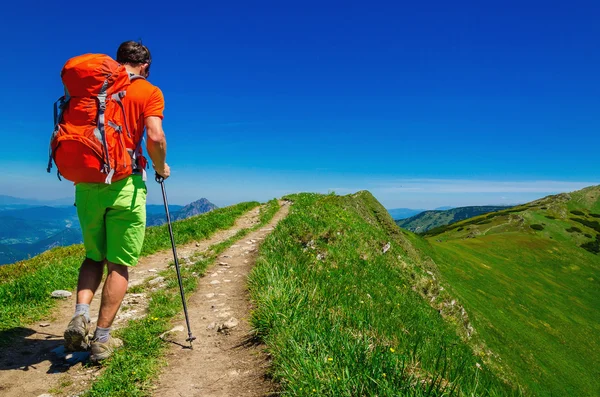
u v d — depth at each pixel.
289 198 33.84
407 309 14.52
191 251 14.55
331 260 14.61
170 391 4.46
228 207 30.22
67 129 4.43
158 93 4.95
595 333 60.81
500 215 167.62
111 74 4.53
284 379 4.25
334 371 4.21
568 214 162.50
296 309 6.18
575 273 102.12
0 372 4.89
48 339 6.16
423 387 4.15
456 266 68.38
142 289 9.22
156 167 5.21
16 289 8.23
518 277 82.56
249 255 12.56
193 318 6.99
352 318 6.78
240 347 5.65
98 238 5.14
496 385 5.79
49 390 4.49
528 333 48.88
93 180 4.66
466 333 21.69
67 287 9.30
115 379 4.51
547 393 30.41
